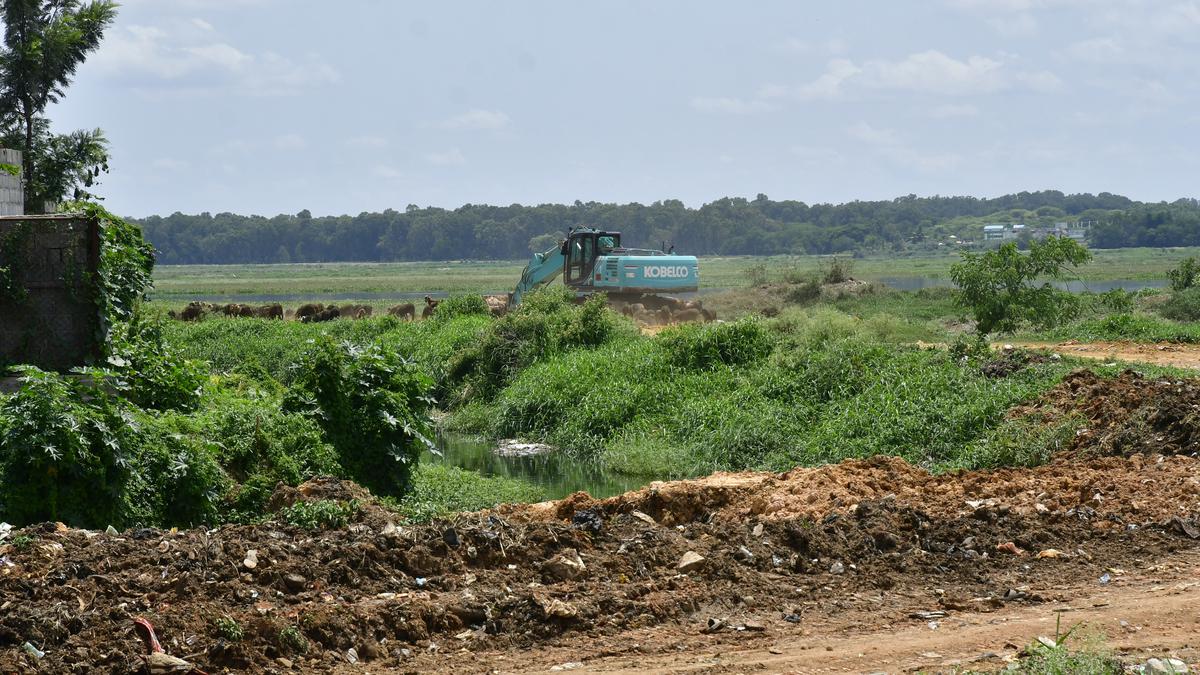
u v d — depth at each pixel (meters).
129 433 23.44
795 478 27.64
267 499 25.50
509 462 42.91
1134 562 19.67
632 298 76.75
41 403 21.91
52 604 14.84
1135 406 33.50
